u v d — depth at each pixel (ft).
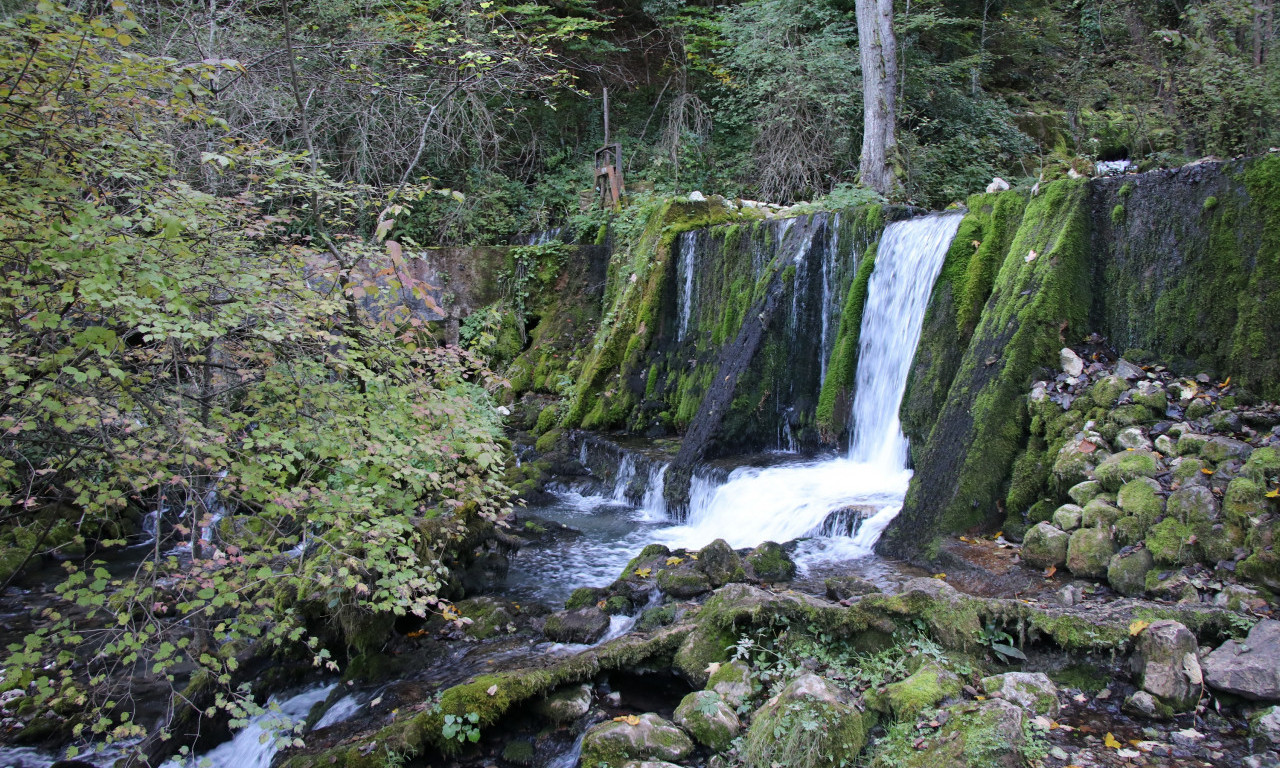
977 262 23.16
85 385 12.57
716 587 17.69
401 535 16.46
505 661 15.90
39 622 20.15
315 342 14.87
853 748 11.05
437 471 16.88
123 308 11.41
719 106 57.00
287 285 13.55
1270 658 11.17
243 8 37.35
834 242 29.68
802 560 19.01
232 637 15.34
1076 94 51.67
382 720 14.15
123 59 10.94
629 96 60.95
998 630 13.32
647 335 36.45
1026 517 17.97
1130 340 19.75
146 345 14.78
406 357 15.96
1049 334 19.79
